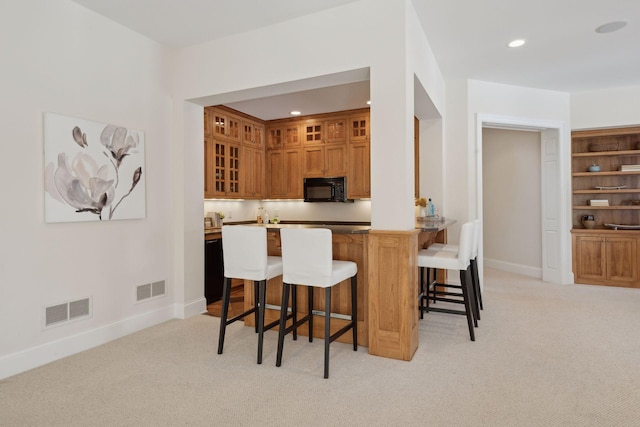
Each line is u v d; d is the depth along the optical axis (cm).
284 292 263
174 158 370
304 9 292
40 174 260
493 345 293
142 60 337
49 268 266
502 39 346
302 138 598
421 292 374
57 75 271
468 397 215
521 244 592
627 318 359
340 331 264
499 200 634
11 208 245
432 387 227
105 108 304
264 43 321
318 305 318
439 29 324
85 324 290
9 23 243
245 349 291
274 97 491
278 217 654
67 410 204
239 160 561
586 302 419
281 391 224
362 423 191
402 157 265
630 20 311
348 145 564
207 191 496
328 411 202
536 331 324
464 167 461
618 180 520
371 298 275
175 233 371
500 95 475
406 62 265
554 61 401
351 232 279
